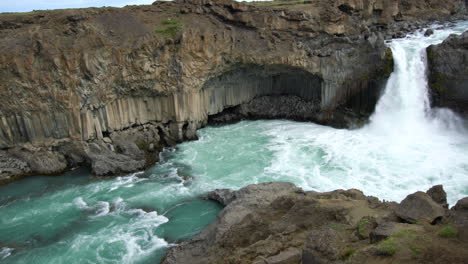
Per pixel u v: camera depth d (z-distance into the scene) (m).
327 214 20.64
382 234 15.06
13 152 39.00
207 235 25.02
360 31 48.72
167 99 44.59
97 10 42.78
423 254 13.41
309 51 47.59
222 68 47.12
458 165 35.00
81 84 38.47
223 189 32.00
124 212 31.22
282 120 52.41
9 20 39.06
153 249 26.09
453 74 42.94
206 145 44.62
